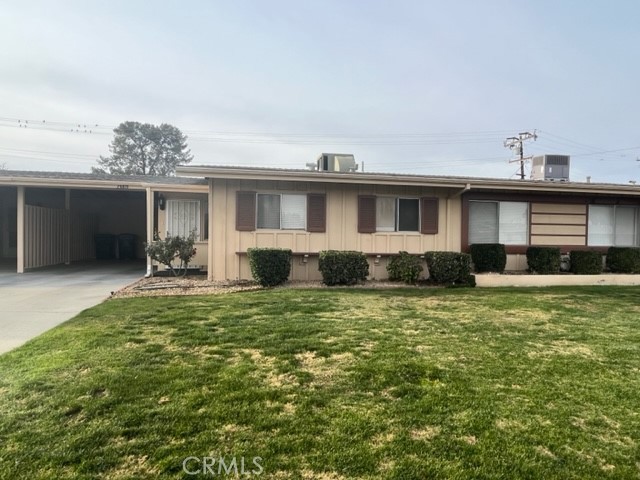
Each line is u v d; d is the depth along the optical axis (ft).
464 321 18.57
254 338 15.24
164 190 37.01
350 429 8.61
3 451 7.68
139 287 28.89
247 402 9.82
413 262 31.42
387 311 20.65
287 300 23.32
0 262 48.14
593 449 8.04
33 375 11.37
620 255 36.55
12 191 49.01
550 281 33.06
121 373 11.53
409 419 9.09
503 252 34.76
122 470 7.16
